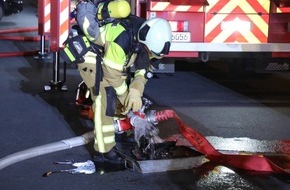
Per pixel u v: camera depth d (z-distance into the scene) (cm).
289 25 791
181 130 529
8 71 923
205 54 803
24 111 674
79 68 488
